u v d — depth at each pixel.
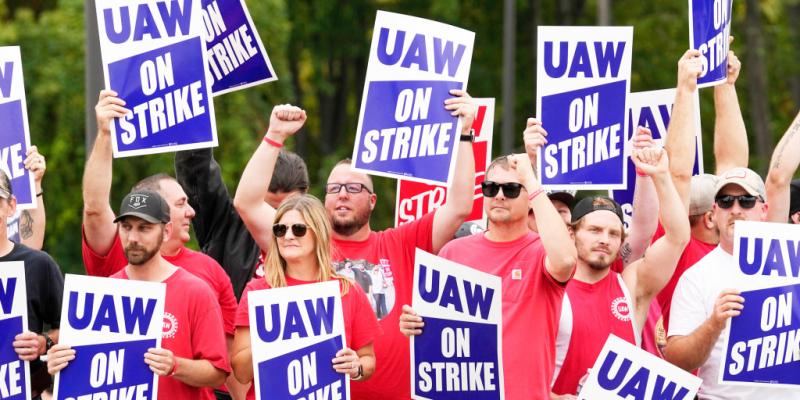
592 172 25.45
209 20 27.45
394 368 25.17
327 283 23.03
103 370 22.39
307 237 23.48
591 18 85.88
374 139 24.89
